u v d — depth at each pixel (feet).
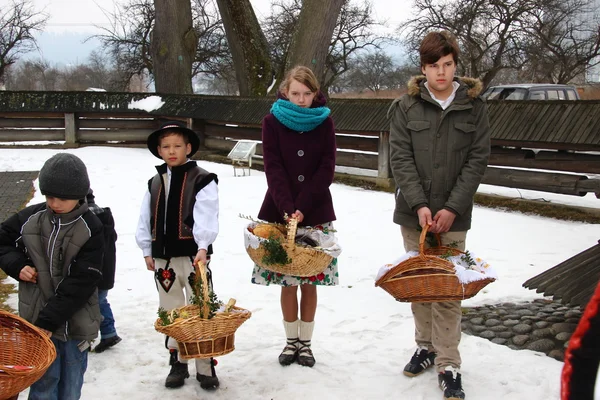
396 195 13.91
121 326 16.99
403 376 13.78
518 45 107.76
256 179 41.29
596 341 4.46
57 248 10.77
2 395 8.24
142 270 22.09
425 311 13.80
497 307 18.16
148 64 118.83
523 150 33.96
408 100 13.47
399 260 12.72
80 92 58.49
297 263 12.55
